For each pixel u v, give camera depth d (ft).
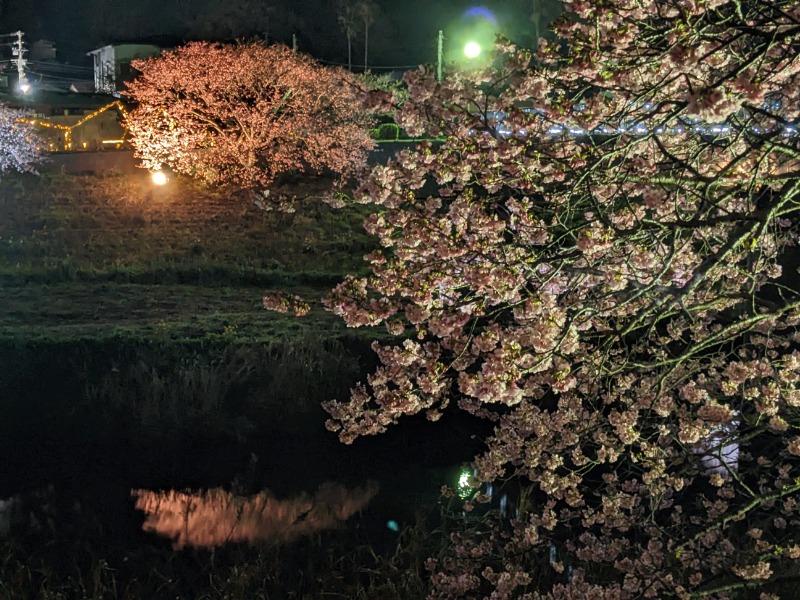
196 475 36.65
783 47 18.07
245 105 88.02
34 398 41.06
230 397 41.50
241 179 90.38
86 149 110.52
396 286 18.71
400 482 35.76
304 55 94.68
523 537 25.36
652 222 15.75
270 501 34.47
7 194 82.99
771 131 18.30
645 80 18.86
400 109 20.92
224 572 27.96
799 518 26.07
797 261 35.99
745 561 22.08
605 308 20.76
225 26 190.29
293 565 28.73
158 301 57.47
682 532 24.82
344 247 73.15
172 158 88.69
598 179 19.69
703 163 20.74
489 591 24.89
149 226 76.95
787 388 19.65
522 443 24.22
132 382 42.19
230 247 72.13
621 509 25.99
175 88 89.86
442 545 28.43
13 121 92.38
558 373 16.96
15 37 214.28
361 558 29.04
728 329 15.88
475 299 19.48
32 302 56.13
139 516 33.01
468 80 20.74
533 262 17.40
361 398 22.21
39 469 36.73
